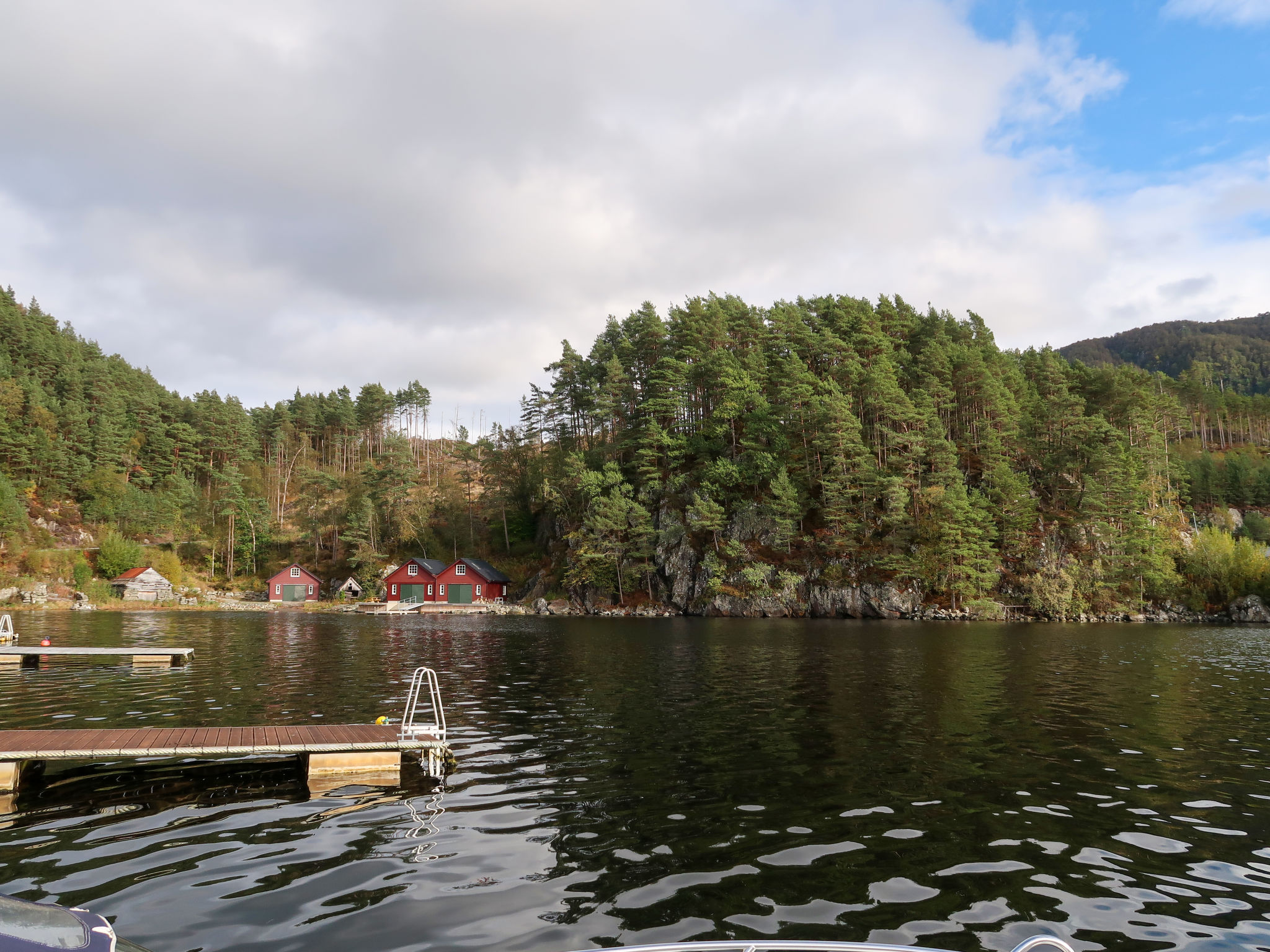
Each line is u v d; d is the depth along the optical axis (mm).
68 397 119250
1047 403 82062
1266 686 23984
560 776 13070
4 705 20125
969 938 7137
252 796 12070
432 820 10734
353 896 8023
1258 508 102688
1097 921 7555
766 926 7363
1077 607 66188
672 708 19766
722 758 14281
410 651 35625
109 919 7387
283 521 126812
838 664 29984
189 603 85375
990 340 99375
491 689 23250
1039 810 11148
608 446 92562
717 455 85375
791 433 79812
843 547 72125
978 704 20328
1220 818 10844
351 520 96562
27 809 11359
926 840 9898
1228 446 133625
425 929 7227
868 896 8109
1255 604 66312
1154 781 12742
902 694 22188
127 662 30438
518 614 78812
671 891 8211
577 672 27266
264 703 20312
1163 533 76938
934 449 72312
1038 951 4785
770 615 70625
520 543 102000
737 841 9820
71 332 161250
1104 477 72875
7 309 129125
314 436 151750
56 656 31797
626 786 12422
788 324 92375
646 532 79000
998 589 69875
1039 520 75188
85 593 83125
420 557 100562
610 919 7504
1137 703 20547
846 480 72125
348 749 13242
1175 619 67375
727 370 82500
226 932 7129
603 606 79250
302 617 65750
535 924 7371
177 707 19734
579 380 104875
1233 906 7953
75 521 100562
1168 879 8672
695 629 51719
